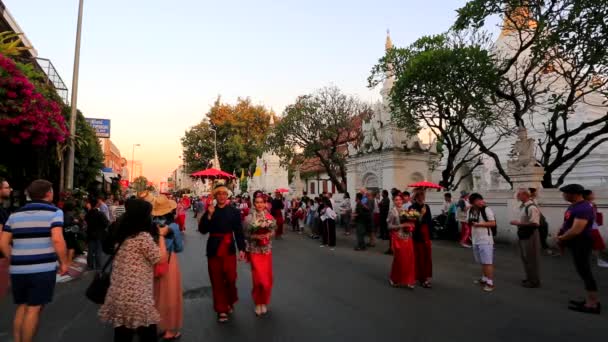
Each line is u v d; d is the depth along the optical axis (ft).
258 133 165.68
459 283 25.81
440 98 46.93
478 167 95.81
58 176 50.08
